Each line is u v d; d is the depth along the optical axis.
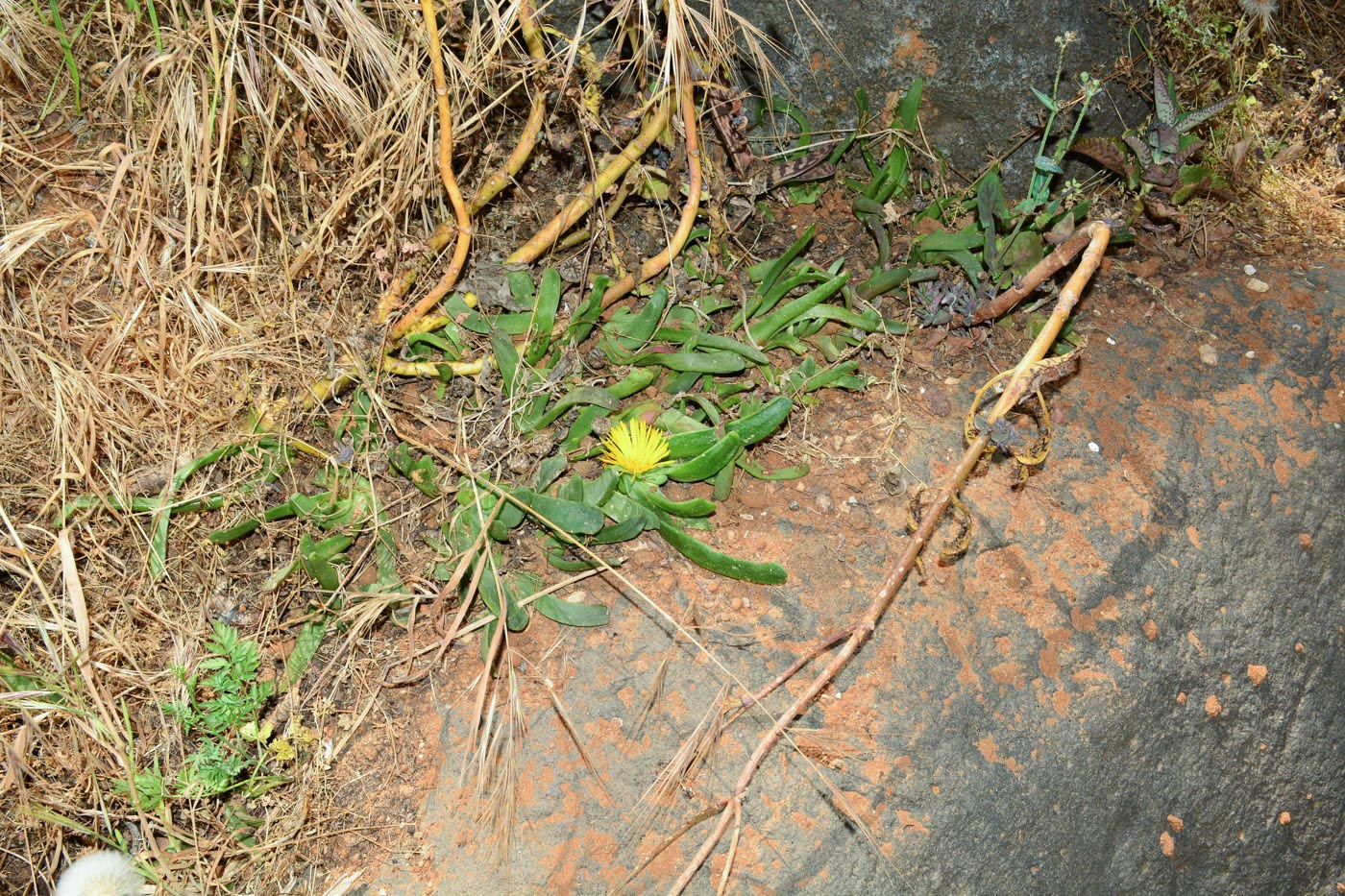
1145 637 1.09
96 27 1.14
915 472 1.11
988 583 1.08
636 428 1.07
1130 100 1.22
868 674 1.04
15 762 0.98
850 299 1.14
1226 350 1.19
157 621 1.04
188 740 1.03
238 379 1.08
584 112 1.13
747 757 1.01
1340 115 1.33
